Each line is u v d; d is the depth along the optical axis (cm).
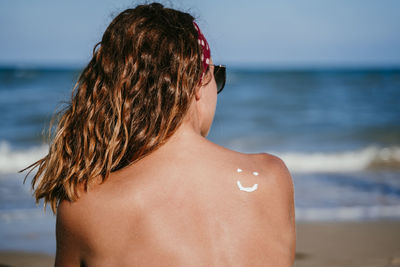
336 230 511
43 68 7088
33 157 1073
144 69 95
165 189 88
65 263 94
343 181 798
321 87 3478
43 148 1175
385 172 895
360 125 1750
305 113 2103
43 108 1958
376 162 1025
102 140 96
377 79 4441
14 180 785
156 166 91
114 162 94
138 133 94
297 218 564
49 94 2498
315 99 2677
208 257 82
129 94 95
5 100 2242
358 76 5053
